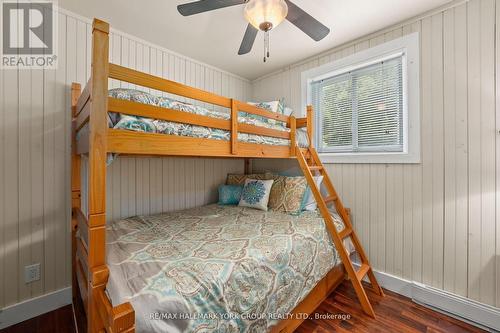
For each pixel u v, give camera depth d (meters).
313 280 1.67
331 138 2.63
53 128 1.87
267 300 1.31
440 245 1.88
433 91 1.90
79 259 1.65
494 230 1.65
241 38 2.33
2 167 1.68
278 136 2.04
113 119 1.11
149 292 0.96
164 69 2.53
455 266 1.81
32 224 1.79
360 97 2.40
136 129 1.15
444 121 1.85
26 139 1.76
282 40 2.34
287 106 2.98
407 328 1.64
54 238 1.88
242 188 2.86
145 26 2.13
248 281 1.24
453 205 1.82
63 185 1.92
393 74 2.18
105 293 0.98
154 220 2.10
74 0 1.80
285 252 1.51
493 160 1.66
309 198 2.38
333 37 2.29
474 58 1.72
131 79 1.15
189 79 2.75
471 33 1.73
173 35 2.28
